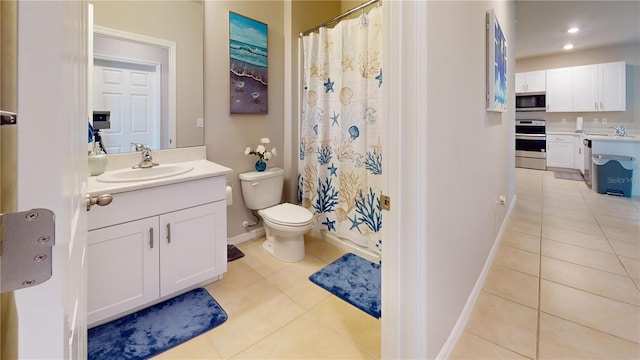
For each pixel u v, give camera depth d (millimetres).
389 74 1080
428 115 1115
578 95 5918
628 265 2305
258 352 1476
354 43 2391
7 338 320
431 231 1200
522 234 2979
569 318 1706
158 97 2100
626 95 5645
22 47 305
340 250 2607
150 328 1612
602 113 5961
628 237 2850
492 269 2287
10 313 320
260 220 2871
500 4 2521
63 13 348
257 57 2664
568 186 5070
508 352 1461
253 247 2656
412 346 1146
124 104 1947
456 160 1471
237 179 2635
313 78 2711
